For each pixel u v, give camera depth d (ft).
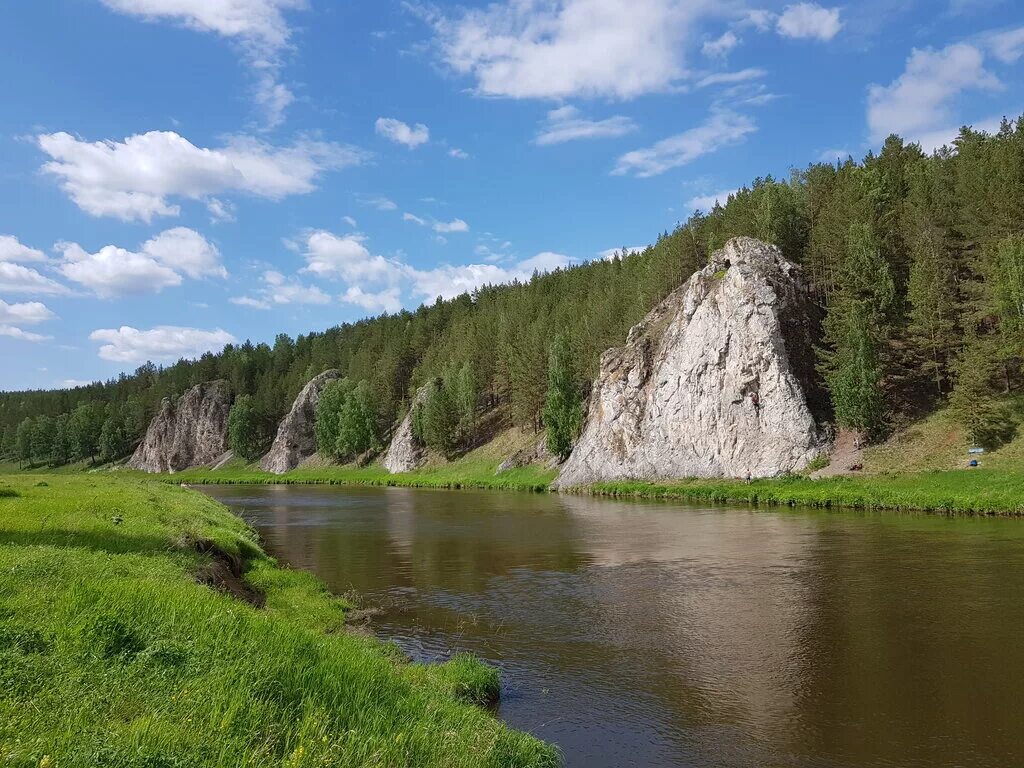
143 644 31.45
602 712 45.39
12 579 39.32
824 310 240.32
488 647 60.13
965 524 127.03
